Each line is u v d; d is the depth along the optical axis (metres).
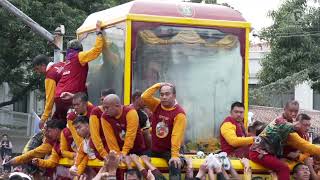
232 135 9.45
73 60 10.24
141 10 9.94
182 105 10.23
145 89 9.92
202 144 10.28
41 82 27.59
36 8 25.20
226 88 10.41
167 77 10.10
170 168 8.73
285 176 9.10
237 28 10.42
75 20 25.61
